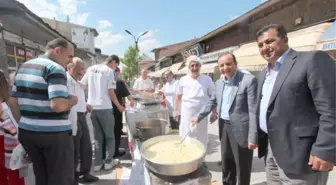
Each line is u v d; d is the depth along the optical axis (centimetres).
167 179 158
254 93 218
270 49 163
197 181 159
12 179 209
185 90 346
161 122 291
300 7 680
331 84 130
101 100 347
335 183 291
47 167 204
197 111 333
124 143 493
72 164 215
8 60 495
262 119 177
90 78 351
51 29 535
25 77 192
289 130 148
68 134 208
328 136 128
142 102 475
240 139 235
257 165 374
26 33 588
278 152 155
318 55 139
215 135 583
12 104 199
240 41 1102
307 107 143
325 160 128
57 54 208
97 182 318
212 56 1395
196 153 186
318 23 598
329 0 577
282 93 149
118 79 429
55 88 187
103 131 361
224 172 268
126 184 295
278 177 176
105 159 362
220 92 262
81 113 306
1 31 417
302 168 145
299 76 142
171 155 184
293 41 627
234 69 246
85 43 2967
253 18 956
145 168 187
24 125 192
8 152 204
